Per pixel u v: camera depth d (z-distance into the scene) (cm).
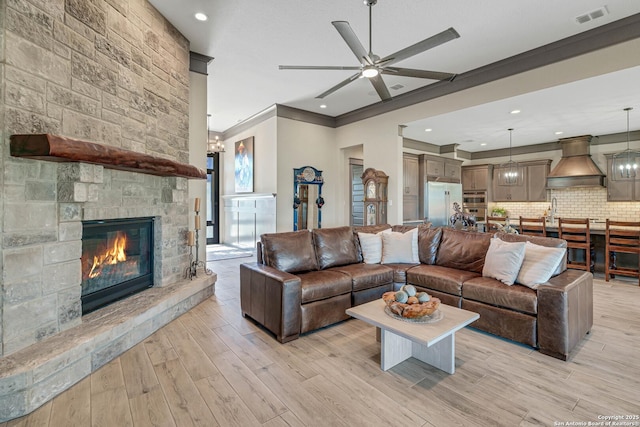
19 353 188
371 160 632
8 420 170
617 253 484
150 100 310
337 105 629
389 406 185
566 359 238
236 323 312
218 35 370
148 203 310
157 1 308
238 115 701
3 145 182
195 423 170
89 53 239
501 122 559
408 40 376
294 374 220
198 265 418
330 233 387
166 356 243
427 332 204
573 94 410
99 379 210
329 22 341
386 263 393
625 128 599
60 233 216
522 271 285
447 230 392
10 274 187
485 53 404
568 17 324
